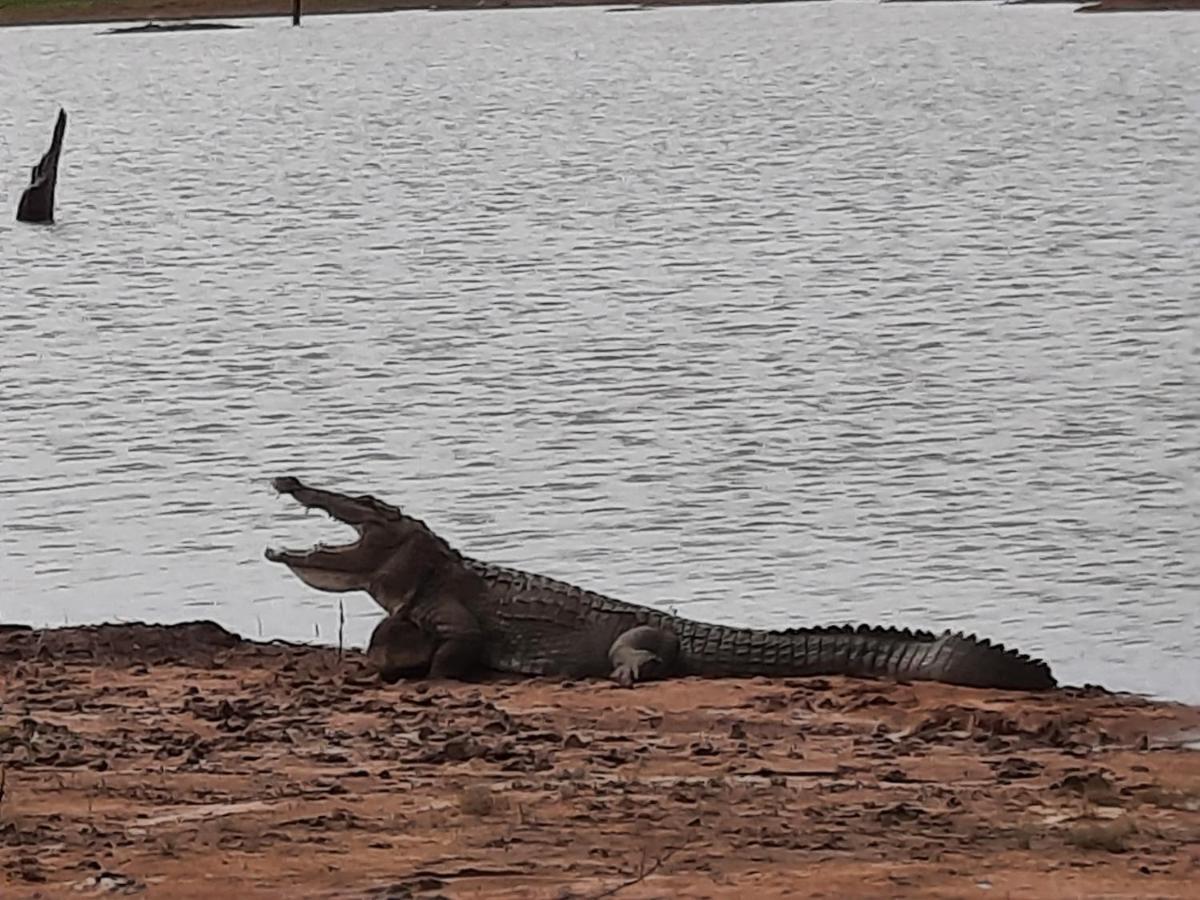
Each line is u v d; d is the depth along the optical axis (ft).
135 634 62.59
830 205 227.40
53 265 191.11
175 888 34.86
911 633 58.39
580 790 42.80
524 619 58.54
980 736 49.83
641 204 231.91
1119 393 117.91
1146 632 69.31
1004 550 82.43
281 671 58.18
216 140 327.47
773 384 122.72
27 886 34.96
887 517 88.33
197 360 135.64
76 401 120.67
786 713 52.49
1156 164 263.70
